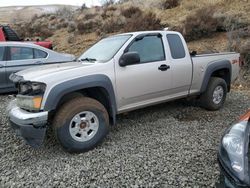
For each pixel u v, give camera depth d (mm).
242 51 10180
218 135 4902
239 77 9297
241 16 13258
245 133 2746
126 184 3445
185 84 5715
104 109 4504
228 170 2598
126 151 4332
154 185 3396
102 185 3453
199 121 5672
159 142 4633
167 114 6105
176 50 5586
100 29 19188
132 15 19156
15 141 4910
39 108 4027
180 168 3752
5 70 7895
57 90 4066
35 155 4367
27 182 3602
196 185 3363
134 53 4691
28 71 4531
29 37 23188
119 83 4715
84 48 16969
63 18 26562
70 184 3508
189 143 4566
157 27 15188
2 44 8062
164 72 5289
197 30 13070
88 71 4422
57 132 4156
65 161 4102
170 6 18422
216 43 12125
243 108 6582
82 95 4621
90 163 3998
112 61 4699
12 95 8180
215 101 6336
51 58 8719
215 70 6230
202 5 16406
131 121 5695
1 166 4066
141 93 5039
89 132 4402
